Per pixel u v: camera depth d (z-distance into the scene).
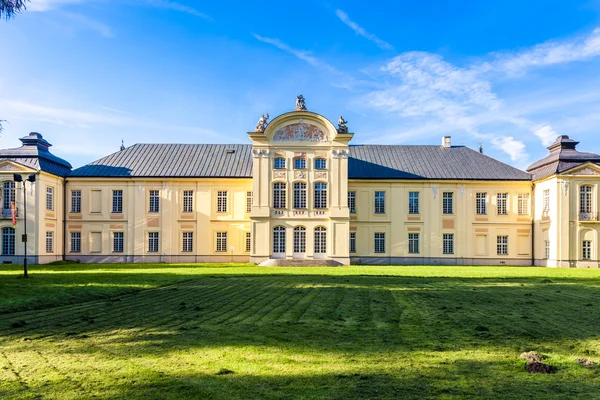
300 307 17.77
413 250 58.62
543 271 41.31
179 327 13.61
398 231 58.59
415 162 61.16
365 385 8.60
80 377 8.97
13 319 14.92
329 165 53.38
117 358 10.23
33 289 21.95
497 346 11.52
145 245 58.06
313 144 53.41
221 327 13.65
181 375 9.09
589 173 52.53
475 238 58.66
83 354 10.58
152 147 63.25
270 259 51.72
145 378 8.90
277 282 28.03
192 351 10.85
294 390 8.33
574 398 8.04
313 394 8.14
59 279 27.86
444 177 58.72
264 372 9.30
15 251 52.88
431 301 19.67
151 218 58.31
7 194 53.22
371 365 9.83
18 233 52.81
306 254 52.59
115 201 58.50
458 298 20.73
